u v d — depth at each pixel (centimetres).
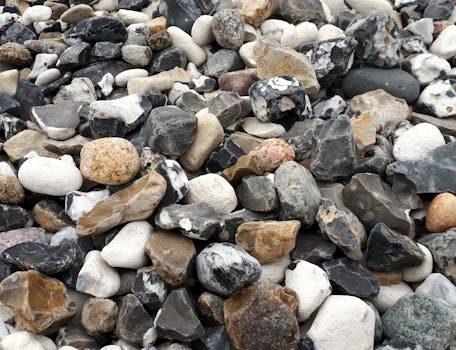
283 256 49
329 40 65
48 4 78
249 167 53
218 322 45
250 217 51
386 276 50
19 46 70
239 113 60
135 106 58
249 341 44
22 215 52
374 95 63
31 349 43
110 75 65
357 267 49
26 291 44
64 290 46
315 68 65
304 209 49
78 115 59
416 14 77
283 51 63
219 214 50
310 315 46
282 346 44
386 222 52
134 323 45
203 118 56
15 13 79
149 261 48
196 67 71
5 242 50
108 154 52
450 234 50
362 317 45
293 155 56
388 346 45
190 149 55
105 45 68
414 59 68
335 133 55
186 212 48
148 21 73
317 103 65
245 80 65
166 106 58
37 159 53
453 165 55
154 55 69
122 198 50
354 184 53
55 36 75
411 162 55
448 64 67
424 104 65
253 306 44
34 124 61
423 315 45
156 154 54
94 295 47
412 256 48
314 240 50
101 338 46
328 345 44
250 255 46
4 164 54
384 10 76
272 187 51
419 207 55
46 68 68
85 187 54
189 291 47
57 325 45
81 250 49
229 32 67
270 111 60
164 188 49
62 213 52
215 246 47
